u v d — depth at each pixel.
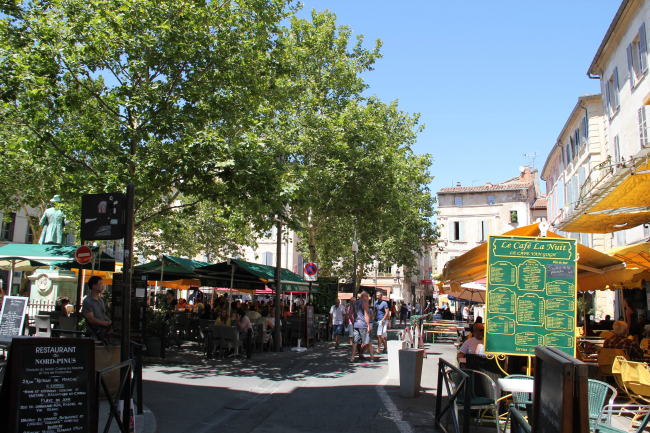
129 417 5.84
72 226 20.88
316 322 22.12
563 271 7.25
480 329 8.94
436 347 21.16
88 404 4.79
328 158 22.27
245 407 8.54
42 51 11.16
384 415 7.80
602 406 5.49
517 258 7.31
